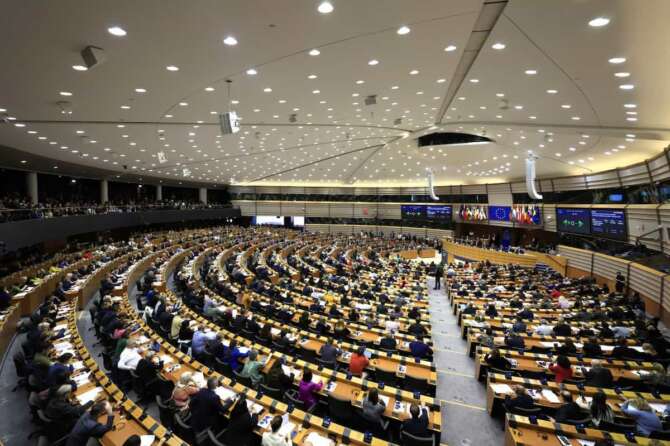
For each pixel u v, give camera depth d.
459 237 43.00
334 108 12.70
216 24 5.98
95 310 12.61
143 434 5.50
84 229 23.25
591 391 7.36
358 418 6.57
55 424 5.85
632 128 13.22
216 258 24.00
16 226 16.28
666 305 14.72
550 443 5.75
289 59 7.85
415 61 8.28
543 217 30.52
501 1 5.89
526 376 8.76
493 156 24.11
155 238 32.38
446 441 7.44
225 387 6.88
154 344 8.63
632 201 21.12
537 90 10.11
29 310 13.92
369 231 49.12
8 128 12.98
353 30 6.49
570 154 20.67
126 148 18.23
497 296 16.22
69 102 10.11
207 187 48.34
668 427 6.26
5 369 9.81
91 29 5.88
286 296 14.75
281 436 5.06
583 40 6.69
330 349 8.60
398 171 34.12
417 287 18.02
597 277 21.50
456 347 12.52
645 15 5.58
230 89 9.85
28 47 6.44
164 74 8.33
